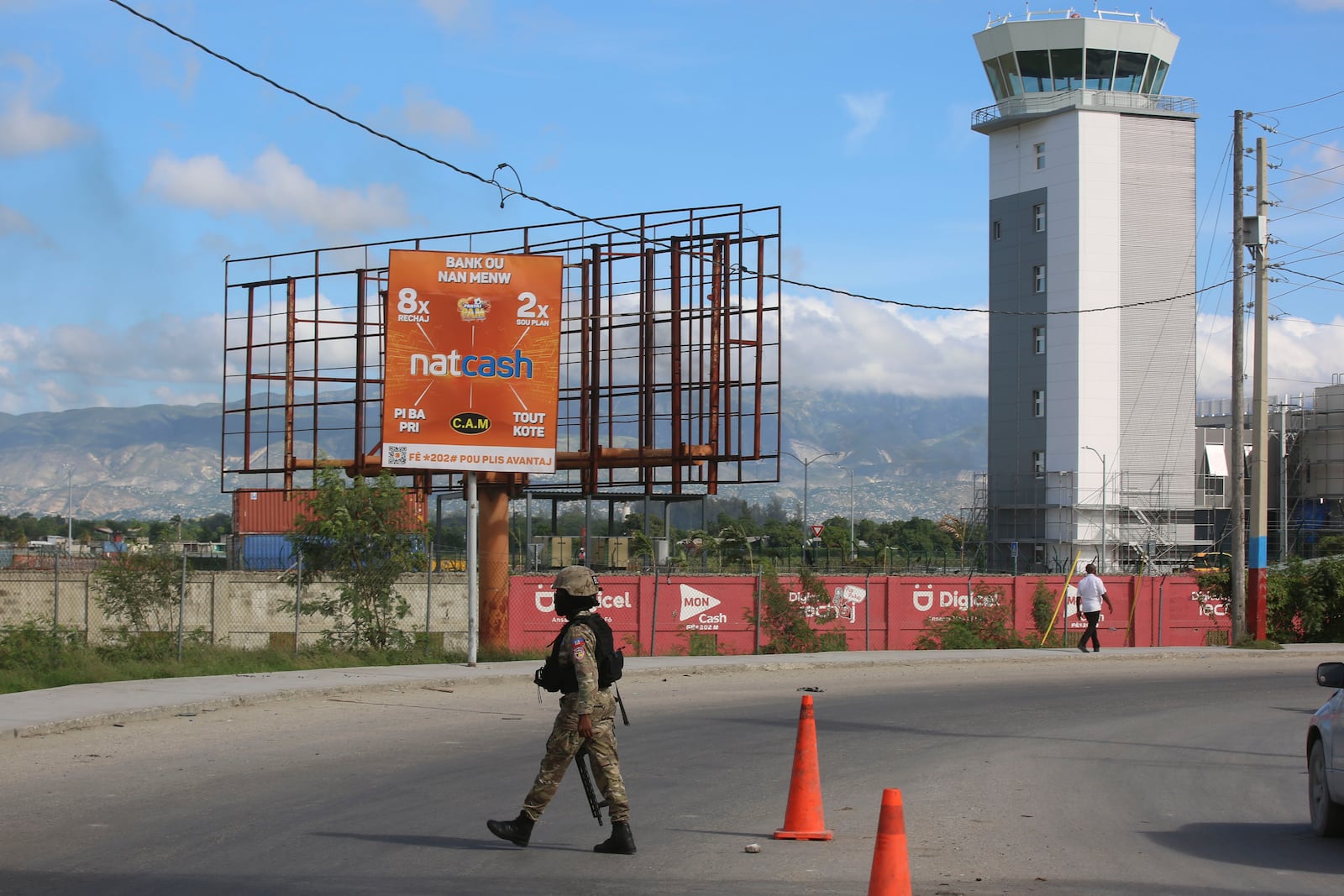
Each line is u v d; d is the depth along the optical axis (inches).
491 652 904.9
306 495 928.3
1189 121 2972.4
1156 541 2851.9
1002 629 1185.4
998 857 340.2
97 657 778.8
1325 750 373.1
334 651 873.5
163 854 319.9
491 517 954.1
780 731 593.9
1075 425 2898.6
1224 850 357.7
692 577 1053.2
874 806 411.8
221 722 583.2
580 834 357.4
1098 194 2910.9
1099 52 2950.3
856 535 4739.2
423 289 831.7
